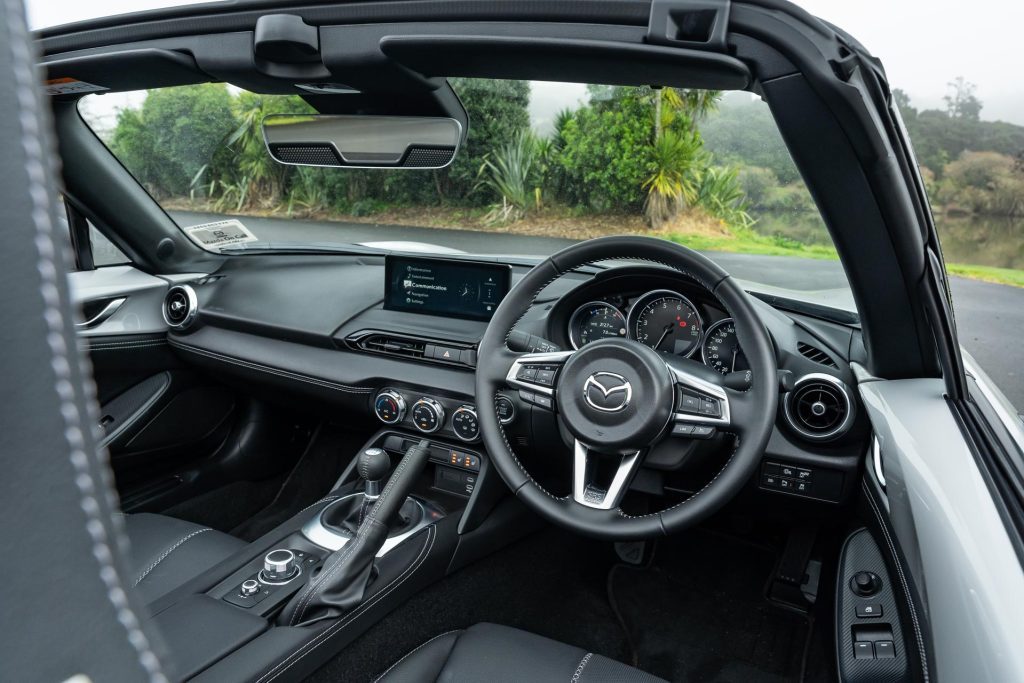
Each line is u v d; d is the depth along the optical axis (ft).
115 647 0.81
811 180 4.09
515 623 7.14
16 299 0.67
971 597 3.64
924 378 5.39
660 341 6.31
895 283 4.64
